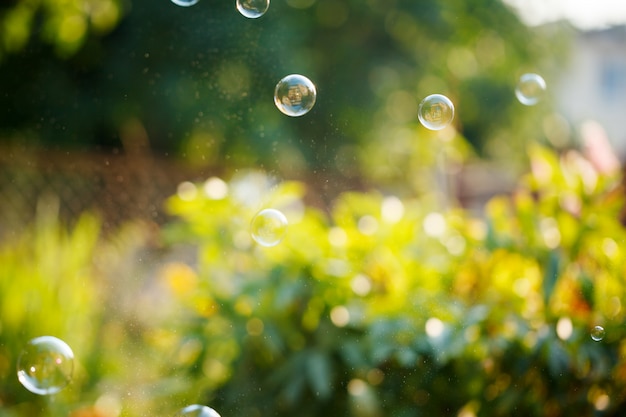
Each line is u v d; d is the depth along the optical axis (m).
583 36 16.20
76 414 2.09
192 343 1.85
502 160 8.91
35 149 4.29
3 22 3.87
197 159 4.79
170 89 4.58
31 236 3.42
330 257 1.75
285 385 1.69
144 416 1.94
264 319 1.71
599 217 1.60
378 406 1.61
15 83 4.75
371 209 1.87
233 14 4.24
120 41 4.77
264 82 4.74
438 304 1.57
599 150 1.93
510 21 7.71
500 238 1.63
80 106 4.89
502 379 1.56
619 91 16.38
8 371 2.21
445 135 3.33
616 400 1.51
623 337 1.50
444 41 7.12
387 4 6.58
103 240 3.42
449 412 1.60
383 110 6.67
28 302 2.34
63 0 3.71
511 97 8.46
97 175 4.25
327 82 6.31
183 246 3.00
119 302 2.77
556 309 1.56
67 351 1.55
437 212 1.92
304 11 6.12
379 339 1.56
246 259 1.87
